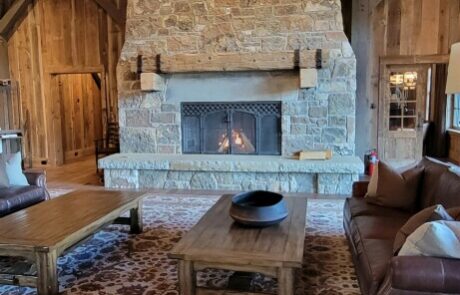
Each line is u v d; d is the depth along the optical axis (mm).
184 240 2602
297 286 2824
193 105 6215
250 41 5883
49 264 2631
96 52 7977
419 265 1770
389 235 2631
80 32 7996
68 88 9312
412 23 6629
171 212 4684
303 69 5625
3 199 3869
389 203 3275
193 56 5934
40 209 3436
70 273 3098
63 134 9086
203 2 5977
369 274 2150
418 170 3352
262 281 2910
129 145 6469
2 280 2707
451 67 2920
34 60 8250
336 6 5680
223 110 6137
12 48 8320
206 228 2824
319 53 5555
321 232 3939
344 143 5844
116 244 3701
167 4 6098
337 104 5797
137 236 3904
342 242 3670
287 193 5535
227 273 3062
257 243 2531
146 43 6219
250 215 2777
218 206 3406
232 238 2623
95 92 10422
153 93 6301
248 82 6020
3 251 2654
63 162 8672
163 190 5809
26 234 2799
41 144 8461
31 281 2668
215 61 5867
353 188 3805
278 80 5922
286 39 5805
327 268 3121
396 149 7133
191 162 5746
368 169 6723
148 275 3057
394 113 7047
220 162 5660
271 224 2801
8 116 8312
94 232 3158
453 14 6465
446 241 1774
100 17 7871
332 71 5754
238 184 5746
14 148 8188
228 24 5926
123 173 6035
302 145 5949
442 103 8586
